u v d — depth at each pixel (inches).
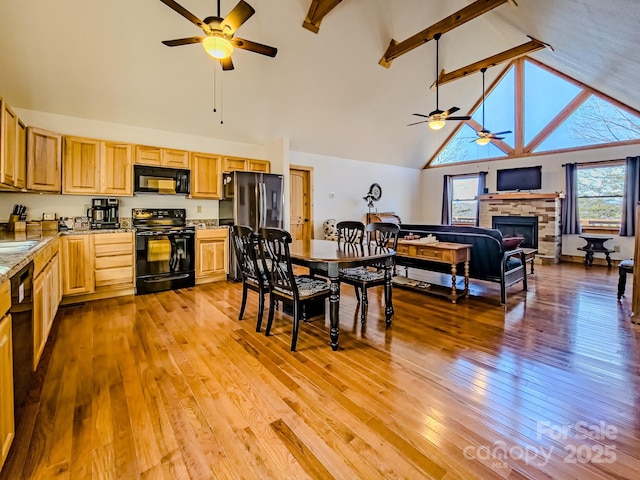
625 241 233.5
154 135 184.5
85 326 114.0
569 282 181.8
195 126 193.3
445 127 316.5
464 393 72.1
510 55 194.4
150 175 167.9
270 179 198.2
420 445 56.2
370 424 61.9
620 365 84.4
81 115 161.0
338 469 51.1
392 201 337.7
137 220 172.1
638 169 223.0
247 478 49.5
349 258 95.4
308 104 211.3
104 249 146.4
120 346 97.4
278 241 94.7
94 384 76.2
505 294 141.8
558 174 263.7
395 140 296.2
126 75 150.6
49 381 77.3
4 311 50.4
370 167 315.0
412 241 157.6
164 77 157.9
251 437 58.4
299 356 90.7
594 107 244.2
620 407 66.7
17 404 63.9
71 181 145.8
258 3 143.8
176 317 124.1
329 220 275.3
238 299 149.5
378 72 207.9
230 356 90.8
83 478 49.3
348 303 142.6
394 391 73.0
